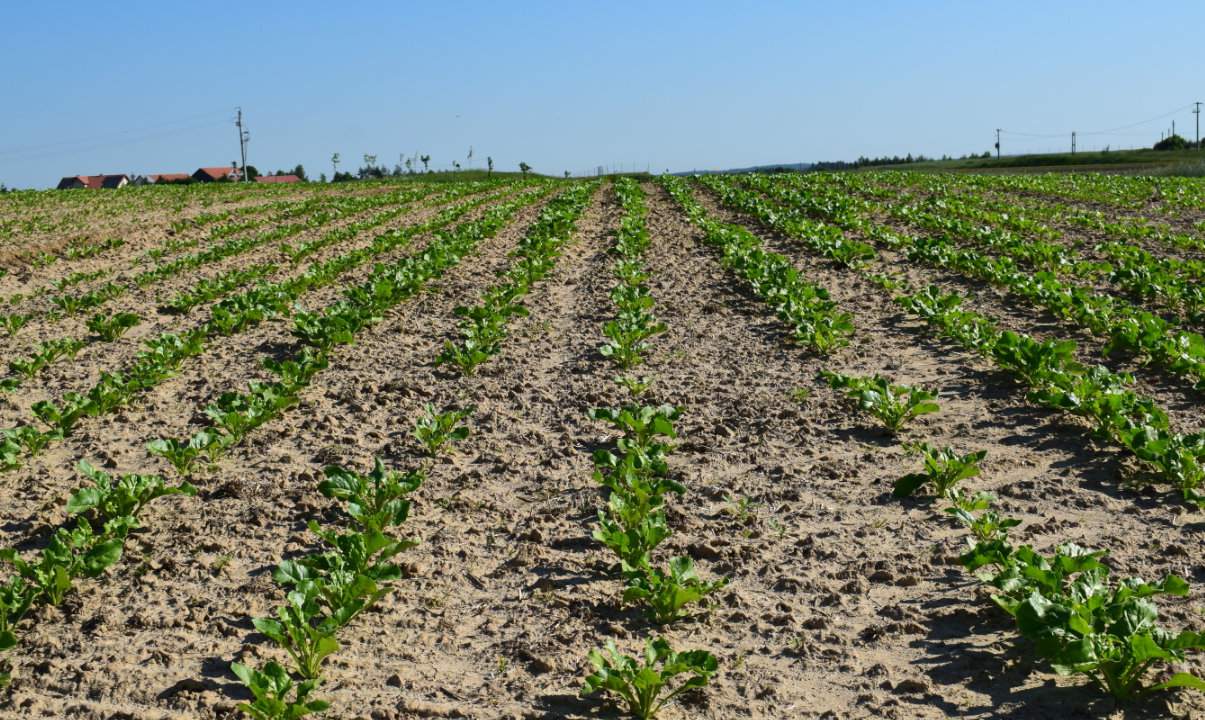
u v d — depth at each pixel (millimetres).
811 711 5383
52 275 23375
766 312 16578
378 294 17594
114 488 8156
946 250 20953
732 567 7199
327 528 7973
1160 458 8289
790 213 31797
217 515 8297
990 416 10523
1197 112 123688
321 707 5043
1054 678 5551
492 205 43344
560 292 19562
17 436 9789
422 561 7387
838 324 13750
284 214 38875
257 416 10438
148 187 67875
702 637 6238
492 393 12047
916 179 53312
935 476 8211
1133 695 5273
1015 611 5707
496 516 8242
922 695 5477
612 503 7566
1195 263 19094
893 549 7367
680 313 16828
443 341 15188
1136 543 7285
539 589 6891
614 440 10133
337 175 115062
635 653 5992
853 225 28391
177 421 11250
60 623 6535
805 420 10531
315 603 6043
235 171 121062
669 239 27578
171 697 5613
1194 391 11016
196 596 6859
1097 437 9547
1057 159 94250
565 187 60688
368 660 6004
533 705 5488
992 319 15062
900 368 12648
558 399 11758
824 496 8492
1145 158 87688
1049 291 15836
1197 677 5301
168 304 18453
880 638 6102
